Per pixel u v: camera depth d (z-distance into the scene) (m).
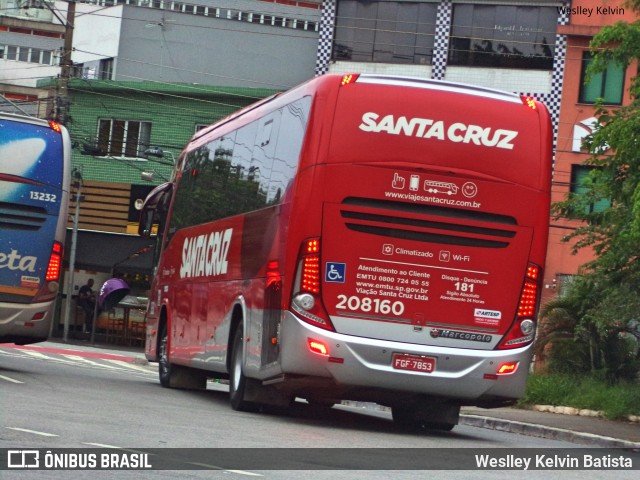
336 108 17.28
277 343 17.34
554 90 48.03
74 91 55.53
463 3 50.16
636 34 23.66
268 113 19.81
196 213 23.91
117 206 54.59
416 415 20.00
